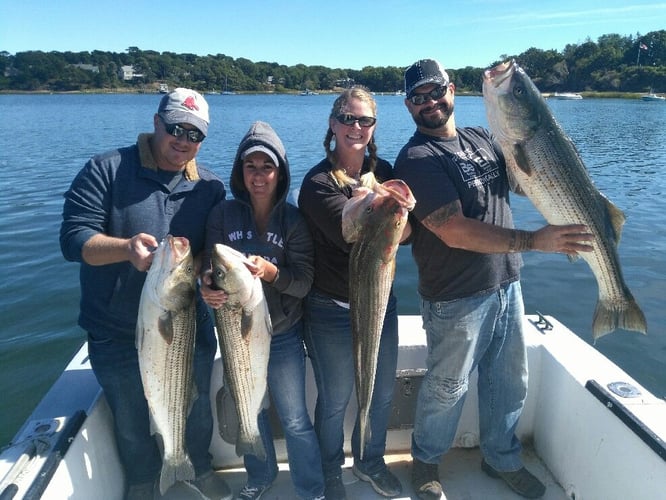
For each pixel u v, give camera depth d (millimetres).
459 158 2912
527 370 3166
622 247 8891
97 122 37844
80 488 2566
